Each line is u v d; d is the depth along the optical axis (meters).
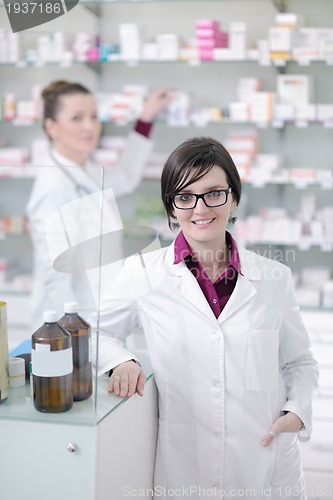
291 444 1.85
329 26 4.15
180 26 4.30
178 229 1.97
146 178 4.20
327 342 3.75
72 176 1.77
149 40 4.33
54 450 1.52
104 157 4.21
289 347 1.95
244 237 4.06
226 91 4.30
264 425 1.82
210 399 1.81
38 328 1.70
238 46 4.01
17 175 2.00
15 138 4.48
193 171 1.71
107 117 4.16
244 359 1.81
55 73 4.45
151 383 1.86
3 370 1.58
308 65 4.16
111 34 4.36
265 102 4.02
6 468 1.54
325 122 3.97
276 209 4.11
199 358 1.81
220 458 1.82
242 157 4.07
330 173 4.00
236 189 1.80
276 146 4.27
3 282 1.94
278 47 3.95
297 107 4.00
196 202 1.72
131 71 4.38
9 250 2.05
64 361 1.53
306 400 1.88
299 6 4.16
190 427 1.83
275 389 1.84
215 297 1.84
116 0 4.03
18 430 1.53
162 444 1.87
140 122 4.12
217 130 4.29
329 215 4.02
